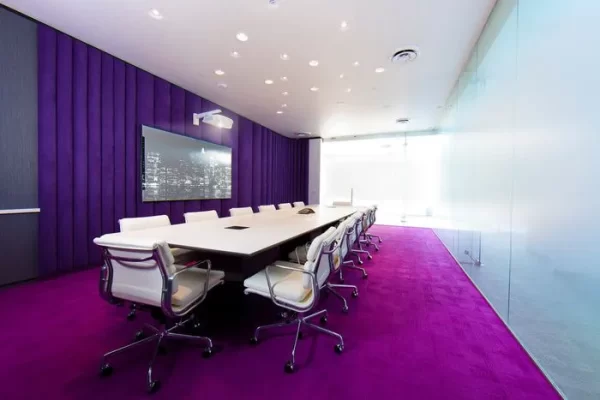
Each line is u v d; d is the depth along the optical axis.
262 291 1.73
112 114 3.51
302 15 2.61
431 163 7.75
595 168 1.11
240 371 1.52
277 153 8.07
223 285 2.28
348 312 2.30
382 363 1.62
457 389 1.41
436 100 4.99
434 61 3.47
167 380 1.44
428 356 1.69
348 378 1.48
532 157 1.67
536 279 1.62
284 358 1.65
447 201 4.82
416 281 3.10
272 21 2.71
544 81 1.52
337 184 10.80
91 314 2.15
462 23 2.69
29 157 2.81
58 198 3.05
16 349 1.69
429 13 2.55
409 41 3.04
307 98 5.00
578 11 1.21
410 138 8.32
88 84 3.26
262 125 7.18
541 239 1.55
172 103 4.42
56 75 2.98
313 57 3.43
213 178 5.37
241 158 6.36
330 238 1.75
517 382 1.47
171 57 3.51
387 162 10.43
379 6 2.46
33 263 2.89
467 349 1.77
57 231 3.06
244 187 6.49
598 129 1.09
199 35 2.99
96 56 3.31
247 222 2.92
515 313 1.91
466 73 3.51
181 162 4.57
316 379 1.47
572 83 1.25
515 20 1.96
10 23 2.63
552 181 1.44
